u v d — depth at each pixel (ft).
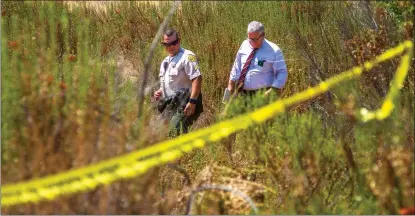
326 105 70.69
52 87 52.26
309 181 55.98
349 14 93.56
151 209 50.11
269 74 86.74
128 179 49.06
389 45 73.51
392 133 56.70
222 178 57.47
